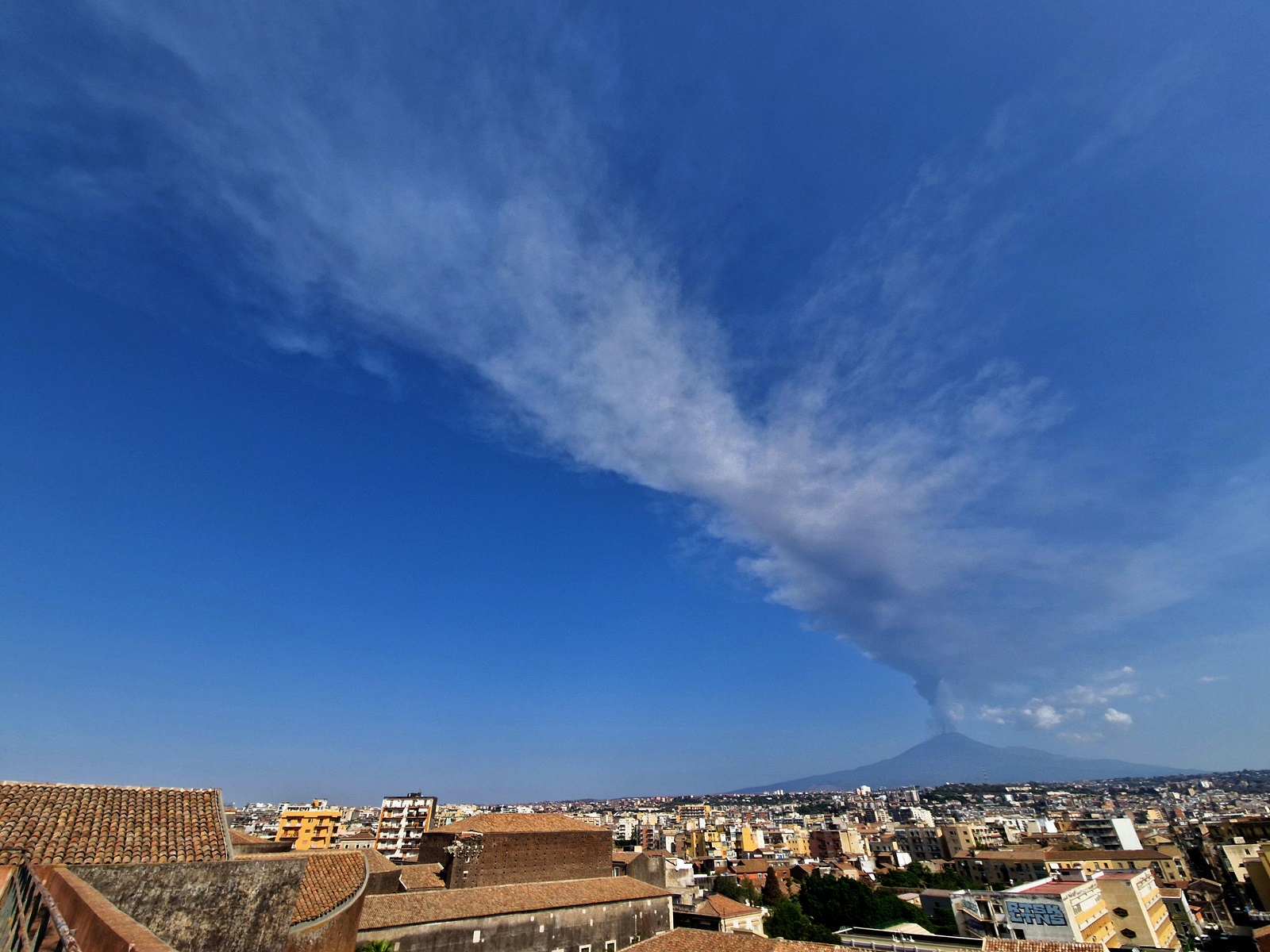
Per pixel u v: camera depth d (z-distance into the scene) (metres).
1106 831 130.50
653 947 38.88
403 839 120.94
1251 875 58.91
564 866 62.03
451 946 42.41
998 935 56.28
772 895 99.00
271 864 20.70
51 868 15.41
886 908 79.75
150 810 24.80
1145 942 53.66
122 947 6.29
